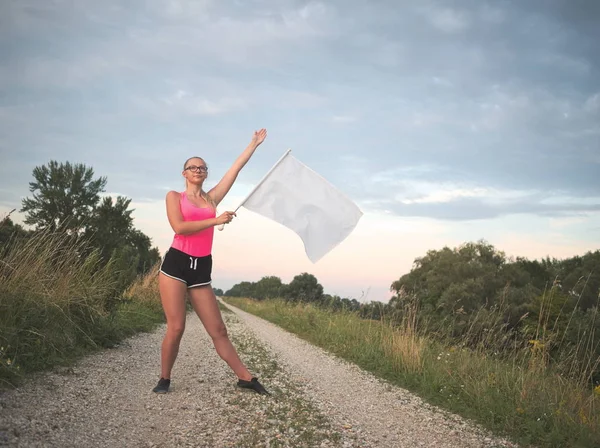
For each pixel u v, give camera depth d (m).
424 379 7.21
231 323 16.36
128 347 7.63
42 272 6.54
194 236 5.11
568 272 31.97
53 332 6.06
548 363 7.00
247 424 4.26
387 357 8.79
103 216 39.88
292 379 6.81
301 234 5.39
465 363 7.36
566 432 5.04
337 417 5.02
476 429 5.21
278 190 5.44
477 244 37.50
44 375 4.89
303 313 16.62
